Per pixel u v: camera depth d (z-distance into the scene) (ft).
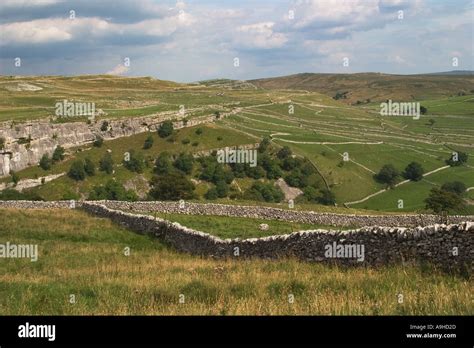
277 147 472.85
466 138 582.76
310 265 65.98
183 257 91.76
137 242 111.04
